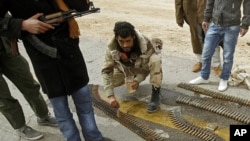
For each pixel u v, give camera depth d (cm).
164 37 700
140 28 778
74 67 293
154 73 386
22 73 334
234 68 510
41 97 369
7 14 272
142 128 370
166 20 832
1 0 252
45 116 380
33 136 362
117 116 396
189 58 557
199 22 451
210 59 434
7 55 318
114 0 1098
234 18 387
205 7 440
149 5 995
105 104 423
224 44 410
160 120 384
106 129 374
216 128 361
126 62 388
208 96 427
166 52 595
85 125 328
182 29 750
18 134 372
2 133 380
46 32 272
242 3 391
